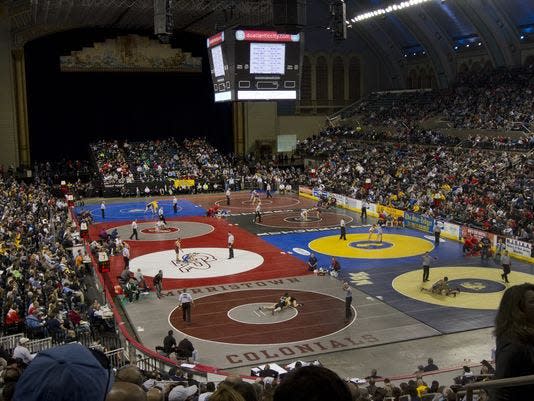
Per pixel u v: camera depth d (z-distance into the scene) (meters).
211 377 18.64
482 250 37.59
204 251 41.16
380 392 14.95
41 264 28.38
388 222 48.75
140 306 30.02
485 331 25.92
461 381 15.79
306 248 41.56
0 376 8.70
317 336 25.70
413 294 31.14
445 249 40.44
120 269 36.81
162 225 48.78
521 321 2.94
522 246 37.00
